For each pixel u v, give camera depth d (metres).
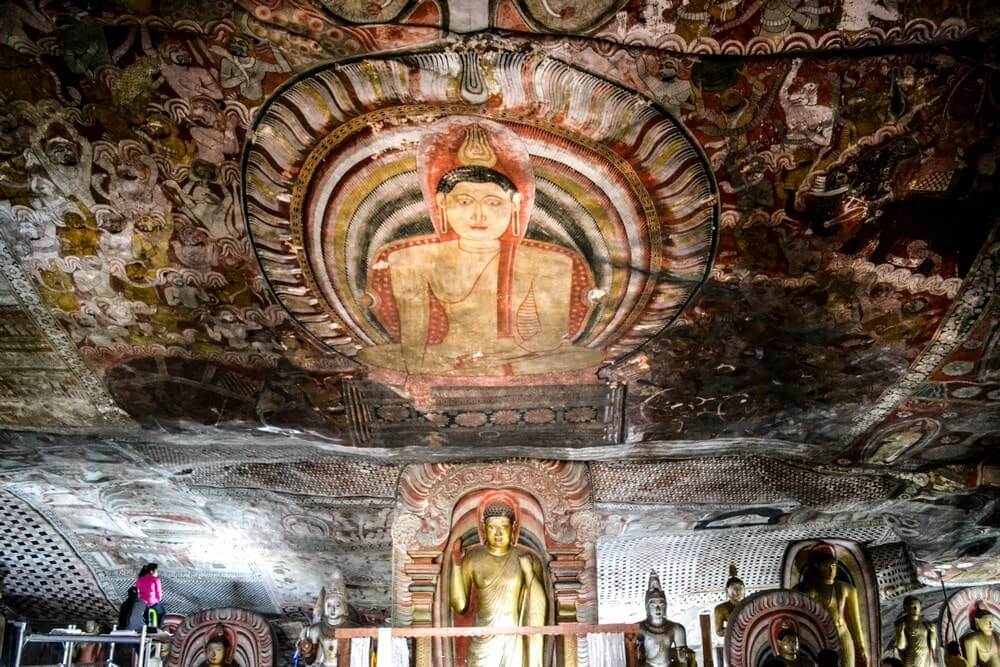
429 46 5.72
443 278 7.47
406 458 10.27
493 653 9.77
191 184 6.53
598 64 5.85
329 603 10.93
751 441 9.77
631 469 10.52
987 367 8.23
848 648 11.06
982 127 6.12
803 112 6.11
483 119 6.27
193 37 5.65
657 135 6.29
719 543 12.16
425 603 10.01
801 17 5.58
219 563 12.65
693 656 10.26
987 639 10.63
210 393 8.70
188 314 7.64
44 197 6.56
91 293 7.39
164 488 10.74
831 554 11.59
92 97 5.95
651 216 6.85
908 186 6.53
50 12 5.44
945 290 7.36
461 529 10.36
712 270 7.26
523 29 5.64
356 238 7.05
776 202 6.68
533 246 7.19
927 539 11.73
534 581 10.14
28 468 10.16
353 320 7.81
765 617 9.54
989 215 6.68
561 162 6.55
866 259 7.11
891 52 5.76
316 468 10.44
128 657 13.45
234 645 9.62
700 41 5.71
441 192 6.78
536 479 10.42
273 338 7.97
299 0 5.47
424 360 8.35
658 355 8.31
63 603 13.05
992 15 5.47
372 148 6.44
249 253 7.09
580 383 8.73
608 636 8.42
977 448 9.74
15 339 7.89
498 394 8.89
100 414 8.98
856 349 8.07
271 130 6.22
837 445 9.73
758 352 8.20
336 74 5.90
